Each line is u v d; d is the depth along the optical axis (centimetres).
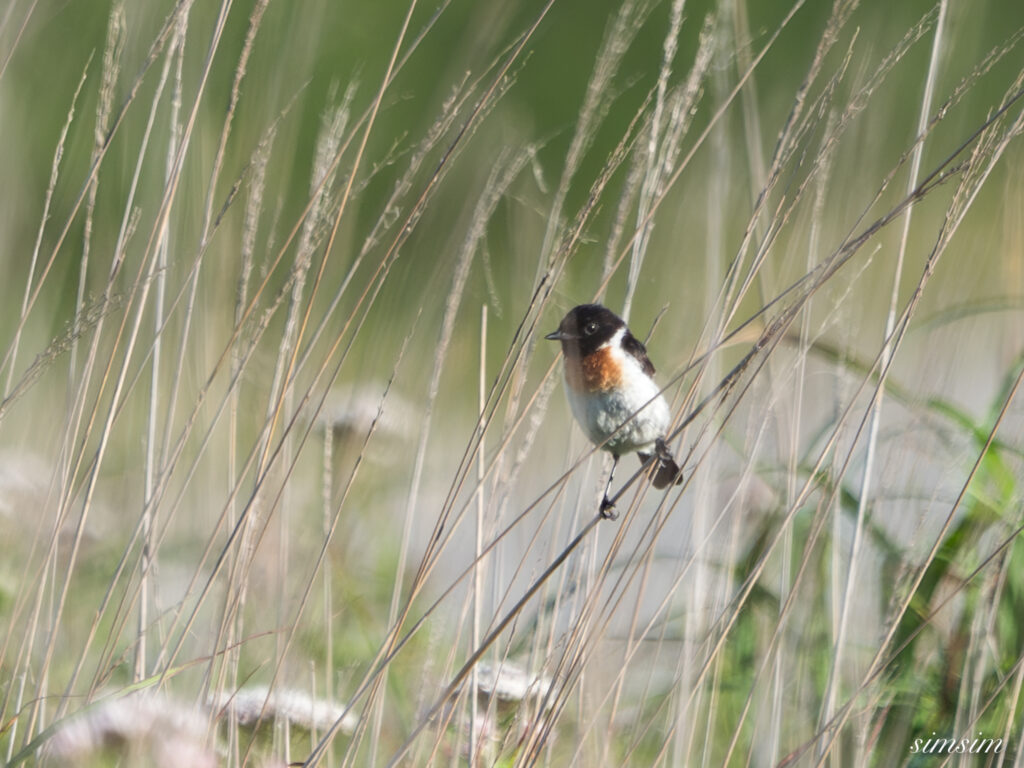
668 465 683
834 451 696
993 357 920
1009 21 1855
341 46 2161
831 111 654
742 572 745
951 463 728
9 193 1053
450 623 848
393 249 641
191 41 896
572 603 650
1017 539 705
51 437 945
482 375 705
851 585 650
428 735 680
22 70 1199
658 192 692
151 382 702
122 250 670
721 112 679
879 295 987
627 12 726
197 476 858
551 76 2288
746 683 739
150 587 720
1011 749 663
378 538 931
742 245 635
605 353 713
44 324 1018
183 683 717
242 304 680
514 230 989
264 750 649
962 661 703
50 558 662
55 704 680
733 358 894
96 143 681
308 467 955
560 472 895
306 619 772
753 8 2073
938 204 1409
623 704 761
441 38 2212
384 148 2086
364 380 1017
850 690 714
